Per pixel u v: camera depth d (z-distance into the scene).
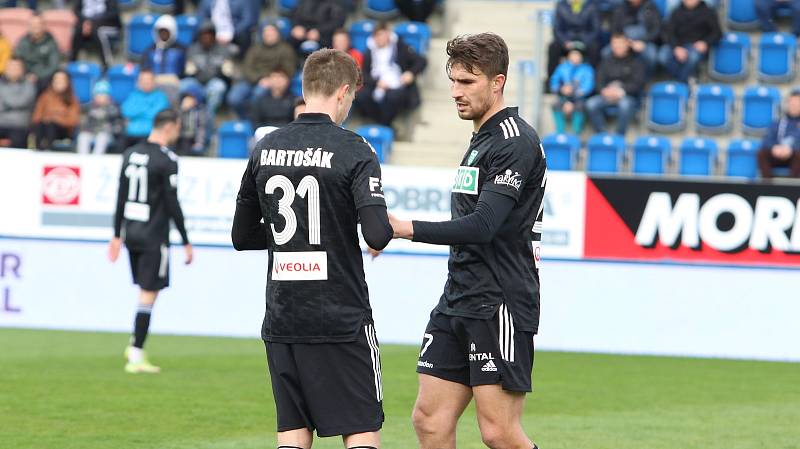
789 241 31.19
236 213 13.43
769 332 31.42
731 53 43.38
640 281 31.95
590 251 32.16
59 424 20.89
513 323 13.75
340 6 43.62
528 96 43.44
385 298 33.16
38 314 34.41
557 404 24.03
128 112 40.84
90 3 46.69
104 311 34.19
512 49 45.62
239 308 33.81
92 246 34.06
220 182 33.47
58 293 34.31
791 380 27.83
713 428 21.58
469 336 13.81
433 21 47.09
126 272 34.03
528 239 13.86
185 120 40.47
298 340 12.66
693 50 42.25
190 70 42.81
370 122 43.19
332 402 12.67
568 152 39.41
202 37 42.97
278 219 12.69
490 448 14.09
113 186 33.81
